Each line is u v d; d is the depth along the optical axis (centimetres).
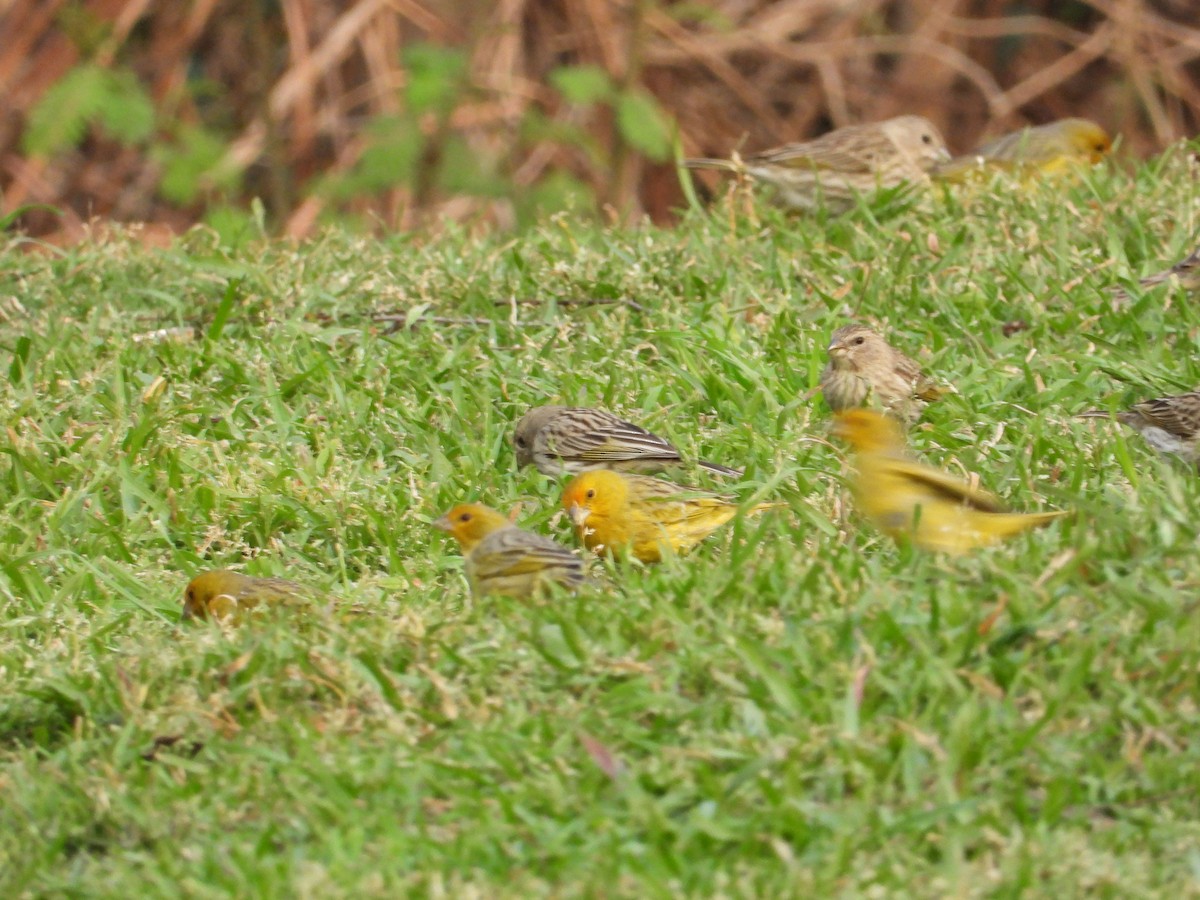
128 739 879
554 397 1341
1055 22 2877
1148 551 924
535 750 816
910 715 806
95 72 2339
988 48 2894
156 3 2673
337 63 2695
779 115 2841
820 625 877
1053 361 1357
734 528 1033
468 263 1641
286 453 1262
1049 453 1188
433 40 2695
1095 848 746
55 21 2595
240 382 1391
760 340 1428
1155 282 1471
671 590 961
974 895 714
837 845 735
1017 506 1101
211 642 945
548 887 729
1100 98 2856
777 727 816
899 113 2828
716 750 799
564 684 869
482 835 766
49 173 2642
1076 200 1686
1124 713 809
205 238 1808
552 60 2748
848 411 1027
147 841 816
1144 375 1313
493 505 1177
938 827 756
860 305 1479
